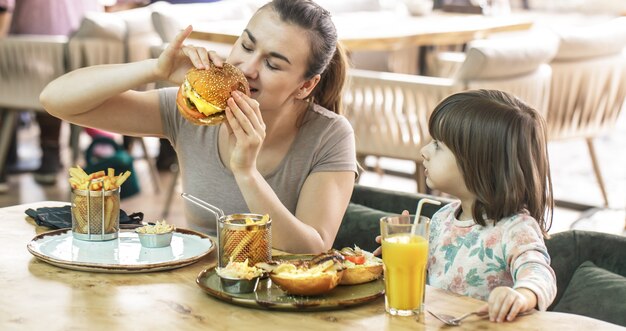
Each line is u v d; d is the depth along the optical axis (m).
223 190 1.94
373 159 5.44
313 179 1.94
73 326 1.31
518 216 1.63
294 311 1.38
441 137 1.67
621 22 4.12
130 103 1.96
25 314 1.35
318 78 1.86
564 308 1.91
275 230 1.71
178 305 1.40
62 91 1.88
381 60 5.11
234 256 1.49
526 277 1.46
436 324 1.34
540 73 3.70
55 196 4.69
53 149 4.92
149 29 4.48
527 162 1.63
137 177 4.74
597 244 2.00
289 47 1.72
